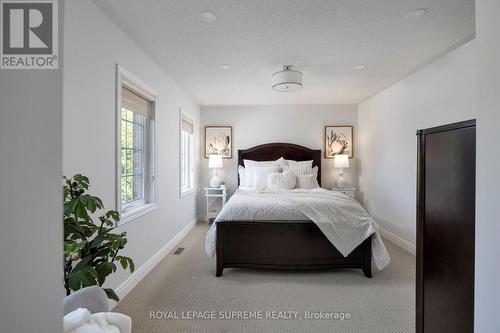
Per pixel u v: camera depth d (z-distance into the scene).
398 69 3.05
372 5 1.79
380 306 2.05
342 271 2.74
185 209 4.09
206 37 2.27
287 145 4.90
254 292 2.28
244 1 1.75
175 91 3.54
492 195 0.85
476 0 0.90
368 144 4.46
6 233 0.43
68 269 1.29
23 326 0.45
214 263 2.95
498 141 0.83
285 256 2.66
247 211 2.67
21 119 0.45
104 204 1.92
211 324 1.82
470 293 1.02
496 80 0.83
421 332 1.33
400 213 3.47
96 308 1.09
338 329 1.77
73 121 1.61
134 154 2.69
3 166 0.43
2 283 0.43
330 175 4.96
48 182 0.49
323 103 4.83
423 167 1.31
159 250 3.00
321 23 2.03
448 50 2.53
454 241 1.10
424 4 1.78
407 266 2.84
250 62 2.84
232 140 5.04
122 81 2.16
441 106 2.70
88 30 1.73
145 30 2.15
